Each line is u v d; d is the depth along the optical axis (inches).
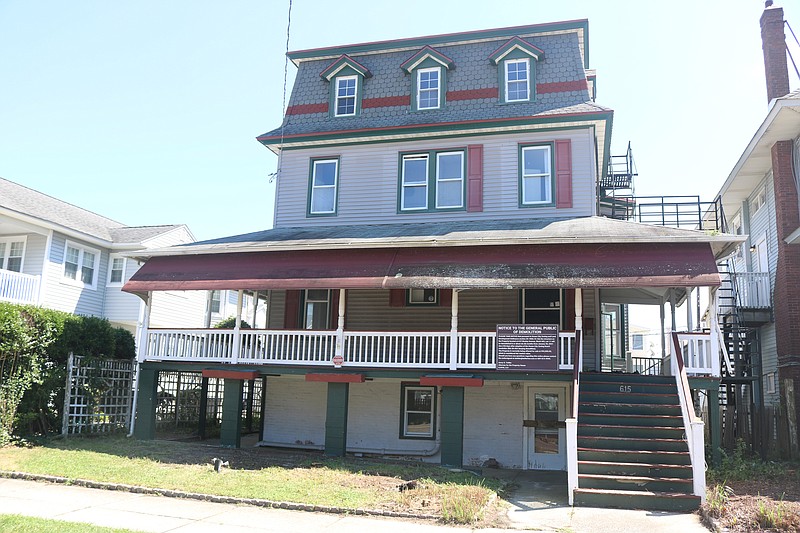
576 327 573.3
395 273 597.9
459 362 616.1
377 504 416.2
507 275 569.9
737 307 802.2
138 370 695.7
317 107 844.6
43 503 398.0
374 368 625.9
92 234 1038.4
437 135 769.6
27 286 912.9
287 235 725.3
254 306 742.5
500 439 689.6
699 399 752.3
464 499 415.8
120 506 399.5
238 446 651.5
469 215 747.4
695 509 423.8
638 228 616.4
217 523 366.3
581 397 556.4
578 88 759.1
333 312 770.2
